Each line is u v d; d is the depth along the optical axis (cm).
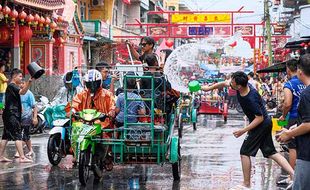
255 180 1176
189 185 1122
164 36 4334
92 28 3953
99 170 1182
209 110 3100
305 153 671
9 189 1073
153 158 1133
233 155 1564
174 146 1141
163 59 1384
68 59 3506
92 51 4281
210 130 2395
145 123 1101
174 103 1206
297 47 2964
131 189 1084
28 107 1486
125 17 5275
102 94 1189
